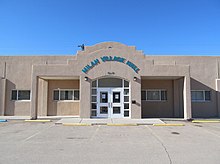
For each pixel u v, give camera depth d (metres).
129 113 16.89
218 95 20.09
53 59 20.41
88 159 6.52
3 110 19.88
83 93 16.70
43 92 20.11
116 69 16.91
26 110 20.22
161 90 20.22
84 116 16.56
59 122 14.71
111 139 9.62
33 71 16.98
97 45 20.41
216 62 20.56
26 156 6.83
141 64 17.05
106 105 17.20
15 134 10.90
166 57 20.39
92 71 16.89
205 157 6.73
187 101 16.88
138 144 8.60
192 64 20.41
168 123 14.88
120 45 20.33
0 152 7.32
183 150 7.62
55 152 7.34
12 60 20.52
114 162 6.23
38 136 10.34
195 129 12.64
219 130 12.30
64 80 20.44
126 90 17.33
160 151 7.48
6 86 20.28
